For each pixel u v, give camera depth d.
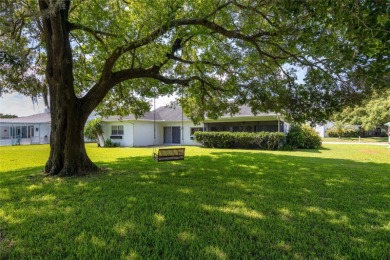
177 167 8.62
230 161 10.30
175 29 5.91
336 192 5.19
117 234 3.03
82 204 4.26
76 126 7.11
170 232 3.08
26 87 8.38
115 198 4.63
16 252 2.58
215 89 9.05
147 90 10.38
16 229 3.18
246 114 18.23
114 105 11.20
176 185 5.77
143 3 5.59
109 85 7.46
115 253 2.57
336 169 8.25
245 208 4.07
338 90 6.25
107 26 6.41
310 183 6.06
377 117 27.53
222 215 3.71
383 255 2.55
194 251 2.62
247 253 2.58
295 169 8.21
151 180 6.35
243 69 8.21
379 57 2.61
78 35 7.80
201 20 5.81
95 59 9.06
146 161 10.41
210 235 3.01
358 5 2.37
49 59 7.01
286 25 3.89
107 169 8.10
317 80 6.44
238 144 18.27
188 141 23.31
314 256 2.53
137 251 2.61
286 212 3.88
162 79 8.16
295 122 7.63
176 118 23.86
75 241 2.84
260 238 2.93
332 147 19.17
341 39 3.10
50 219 3.55
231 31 5.96
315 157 12.07
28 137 27.22
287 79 7.43
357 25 2.43
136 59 8.19
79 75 9.30
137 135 21.75
